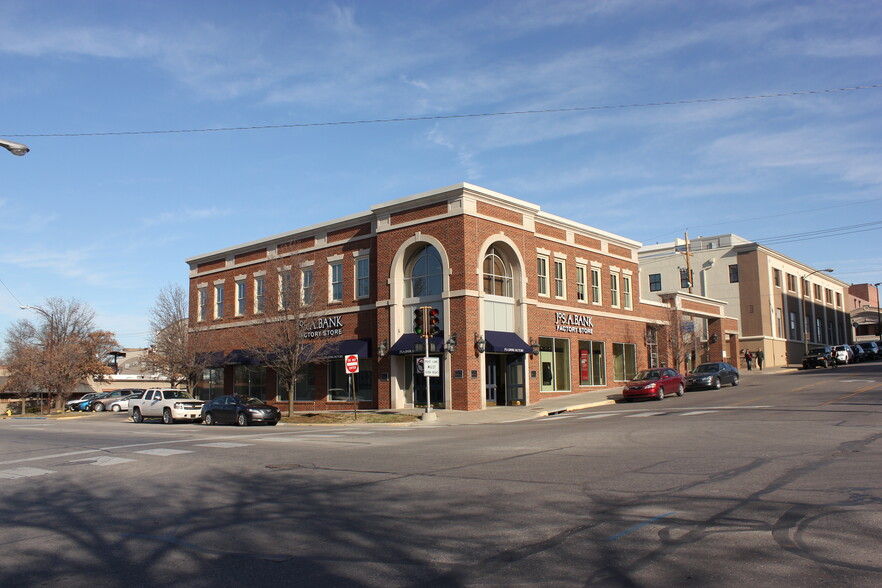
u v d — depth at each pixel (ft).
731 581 18.17
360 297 116.57
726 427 56.34
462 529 24.98
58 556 23.49
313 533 25.44
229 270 145.18
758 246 196.75
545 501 29.14
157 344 140.36
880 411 64.13
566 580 18.80
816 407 71.26
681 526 24.03
